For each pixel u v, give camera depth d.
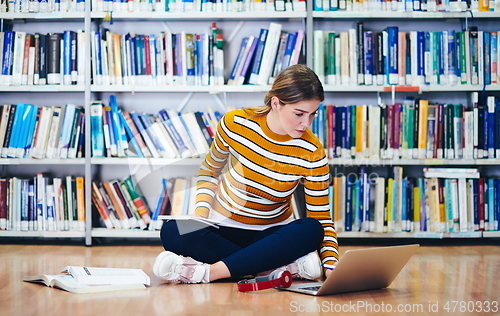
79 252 2.84
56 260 2.58
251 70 3.12
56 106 3.29
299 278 2.03
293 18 3.20
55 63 3.06
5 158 3.04
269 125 1.90
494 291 1.88
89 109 3.04
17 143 3.05
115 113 3.06
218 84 3.09
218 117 3.04
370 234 3.07
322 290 1.74
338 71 3.10
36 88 3.05
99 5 3.06
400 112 3.07
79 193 3.06
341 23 3.31
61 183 3.06
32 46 3.09
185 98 3.32
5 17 3.07
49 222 3.06
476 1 3.10
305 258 1.92
